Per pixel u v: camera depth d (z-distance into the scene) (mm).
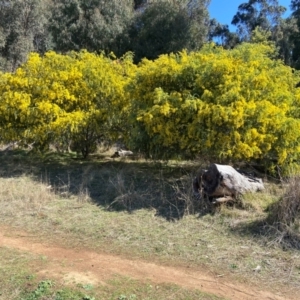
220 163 6383
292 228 4285
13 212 5293
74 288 3254
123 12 19781
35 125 7547
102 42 19156
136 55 18500
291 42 20891
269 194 5402
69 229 4734
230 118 5441
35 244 4297
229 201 5137
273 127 5824
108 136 8188
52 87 7559
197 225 4734
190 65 6180
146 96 6465
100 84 7660
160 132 6070
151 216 5078
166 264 3820
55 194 6055
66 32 19250
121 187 5988
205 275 3594
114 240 4414
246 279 3518
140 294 3197
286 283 3445
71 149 8695
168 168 7367
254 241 4246
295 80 7344
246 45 7297
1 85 7738
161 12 18656
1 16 19625
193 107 5648
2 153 9211
